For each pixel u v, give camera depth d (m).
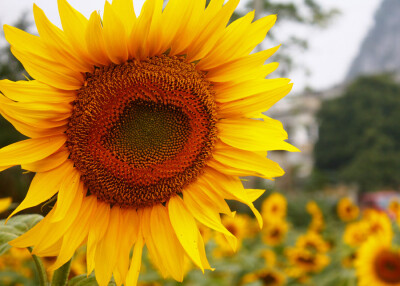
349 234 1.28
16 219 0.47
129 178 0.48
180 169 0.49
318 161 10.31
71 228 0.46
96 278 0.46
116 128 0.49
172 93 0.49
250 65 0.49
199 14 0.47
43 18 0.44
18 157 0.45
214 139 0.50
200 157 0.50
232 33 0.48
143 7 0.45
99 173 0.48
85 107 0.47
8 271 0.98
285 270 1.33
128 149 0.49
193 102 0.49
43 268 0.48
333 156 10.09
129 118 0.49
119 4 0.45
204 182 0.50
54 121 0.46
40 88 0.45
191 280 1.06
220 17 0.47
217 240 1.25
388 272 0.95
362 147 9.76
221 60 0.49
